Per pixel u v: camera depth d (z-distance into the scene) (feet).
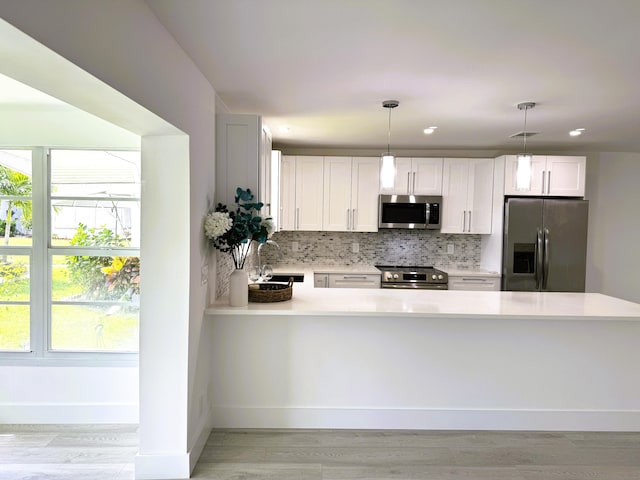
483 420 9.12
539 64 7.15
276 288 9.70
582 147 15.29
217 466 7.66
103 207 9.51
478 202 15.66
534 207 14.25
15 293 9.32
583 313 8.28
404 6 5.20
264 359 9.07
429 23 5.66
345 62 7.18
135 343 9.52
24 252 9.30
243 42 6.39
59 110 9.16
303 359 9.08
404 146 15.58
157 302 7.27
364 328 9.05
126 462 7.85
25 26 3.14
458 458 7.99
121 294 9.52
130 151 9.43
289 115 10.91
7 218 9.32
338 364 9.09
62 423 9.32
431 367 9.10
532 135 13.23
